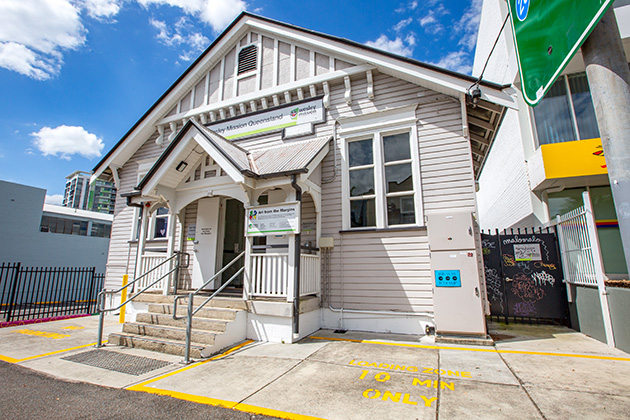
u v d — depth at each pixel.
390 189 7.61
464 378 4.03
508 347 5.49
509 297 7.70
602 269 5.69
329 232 7.74
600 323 5.76
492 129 7.75
